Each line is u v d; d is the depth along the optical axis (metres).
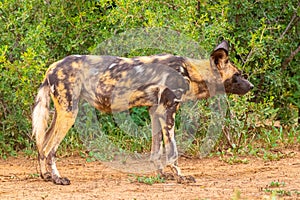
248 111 18.23
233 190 13.02
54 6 18.41
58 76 14.12
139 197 12.34
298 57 20.44
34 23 18.34
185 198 12.23
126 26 17.53
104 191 13.05
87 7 18.41
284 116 20.25
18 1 17.98
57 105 14.16
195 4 17.80
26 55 16.53
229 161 16.53
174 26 16.84
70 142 17.94
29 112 17.92
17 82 17.05
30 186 13.69
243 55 19.03
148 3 17.45
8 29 17.94
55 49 18.69
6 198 12.43
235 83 14.75
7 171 15.66
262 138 18.73
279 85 19.41
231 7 18.66
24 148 18.36
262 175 14.94
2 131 17.83
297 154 17.67
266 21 19.44
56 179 13.91
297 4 19.86
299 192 12.69
